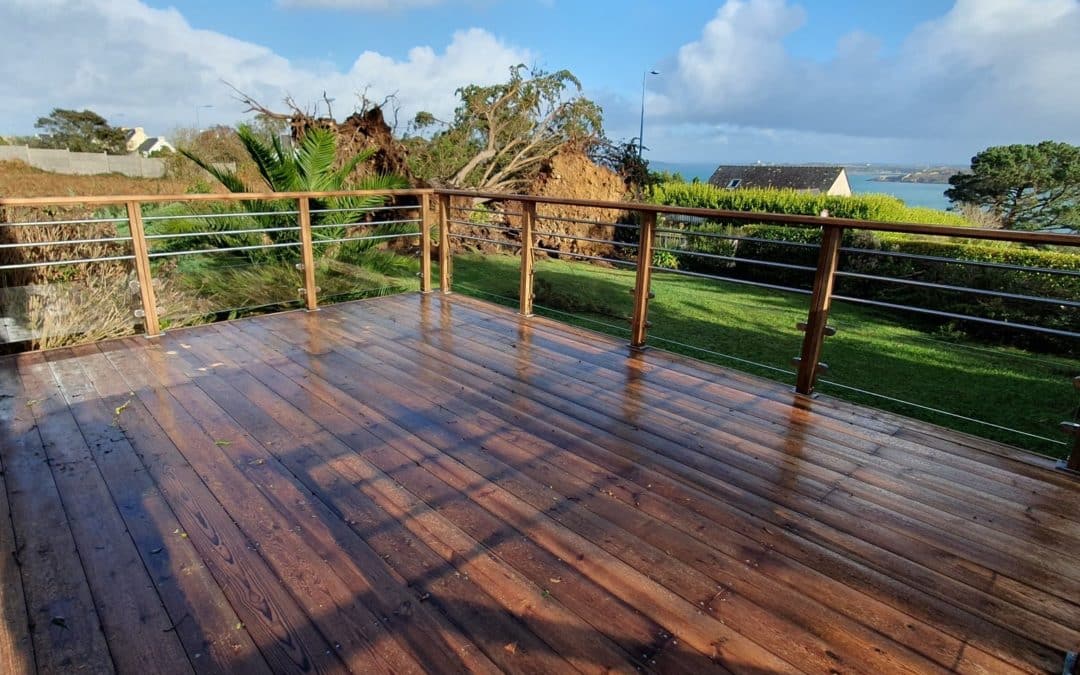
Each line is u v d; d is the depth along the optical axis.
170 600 1.54
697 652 1.40
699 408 2.84
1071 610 1.58
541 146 10.44
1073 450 2.31
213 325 4.04
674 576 1.66
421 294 5.09
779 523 1.93
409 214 7.64
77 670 1.33
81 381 3.04
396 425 2.58
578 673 1.33
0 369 3.19
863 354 4.62
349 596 1.56
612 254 9.66
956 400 3.69
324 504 1.98
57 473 2.16
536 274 7.67
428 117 10.14
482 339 3.84
